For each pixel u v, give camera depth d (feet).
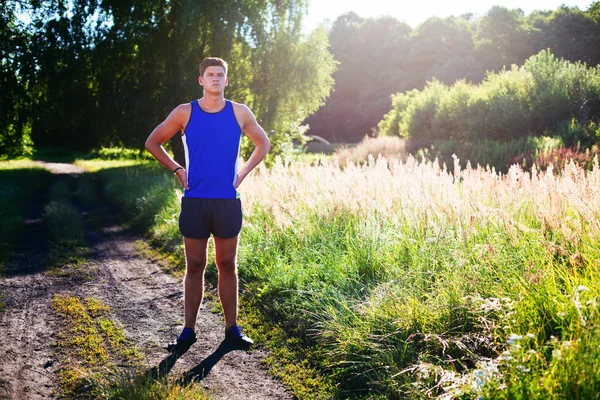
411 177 20.24
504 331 9.25
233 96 63.00
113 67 61.67
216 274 17.04
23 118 65.10
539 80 63.10
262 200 22.95
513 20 174.70
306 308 13.25
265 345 11.62
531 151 47.37
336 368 10.16
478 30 186.50
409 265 14.20
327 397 9.22
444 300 10.98
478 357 8.89
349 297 12.97
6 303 14.53
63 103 62.44
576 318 8.54
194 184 11.10
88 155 121.08
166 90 60.44
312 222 18.99
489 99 68.18
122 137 64.34
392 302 11.36
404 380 9.03
